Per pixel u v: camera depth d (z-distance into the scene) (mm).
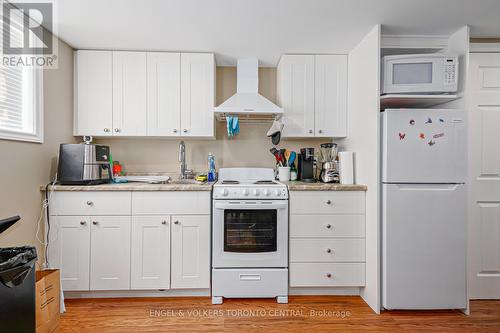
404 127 2094
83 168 2260
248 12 1973
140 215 2270
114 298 2338
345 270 2334
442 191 2104
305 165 2777
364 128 2365
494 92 2381
